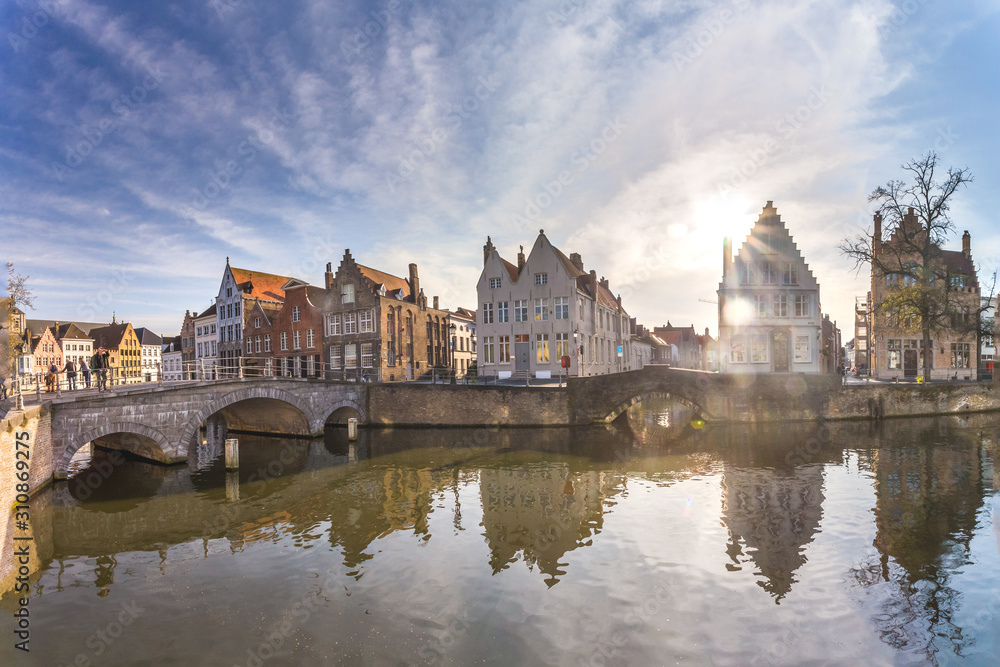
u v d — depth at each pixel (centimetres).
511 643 828
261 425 3300
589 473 1947
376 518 1488
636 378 3088
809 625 866
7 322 3784
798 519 1387
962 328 3359
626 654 791
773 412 3070
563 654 794
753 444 2459
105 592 1050
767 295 3584
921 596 959
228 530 1414
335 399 3167
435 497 1683
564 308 3881
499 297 4097
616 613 914
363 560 1184
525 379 3853
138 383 2484
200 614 950
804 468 1950
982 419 3105
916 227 3700
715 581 1030
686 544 1227
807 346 3572
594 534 1304
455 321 5606
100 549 1284
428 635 859
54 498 1727
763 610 916
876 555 1146
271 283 5609
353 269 4288
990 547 1179
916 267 3450
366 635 862
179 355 6800
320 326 4450
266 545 1294
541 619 899
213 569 1152
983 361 4450
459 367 5656
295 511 1573
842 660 771
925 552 1158
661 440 2623
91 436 1956
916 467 1936
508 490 1741
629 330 6025
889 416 3153
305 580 1085
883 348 4181
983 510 1438
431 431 3112
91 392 2152
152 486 1903
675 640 827
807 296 3591
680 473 1912
